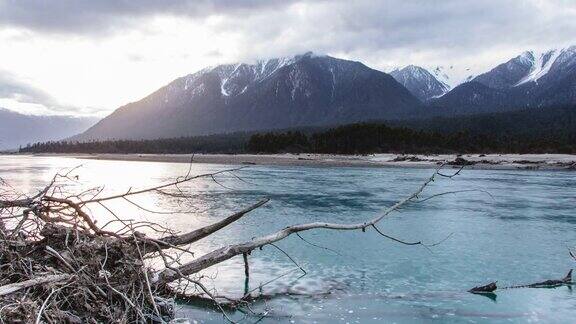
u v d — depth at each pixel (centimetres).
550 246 1634
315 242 1662
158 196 3092
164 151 15900
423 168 6856
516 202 2872
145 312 853
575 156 8906
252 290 1122
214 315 956
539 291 1135
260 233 1786
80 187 3556
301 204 2705
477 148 10906
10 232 912
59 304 766
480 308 1019
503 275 1270
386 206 2639
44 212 930
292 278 1225
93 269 821
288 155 11081
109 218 2102
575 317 969
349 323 927
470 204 2772
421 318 959
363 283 1193
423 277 1246
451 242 1692
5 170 6375
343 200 2902
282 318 949
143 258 891
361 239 1720
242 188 3659
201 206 2605
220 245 1562
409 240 1716
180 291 1090
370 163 7981
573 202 2864
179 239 1053
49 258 835
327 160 8919
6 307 646
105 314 780
